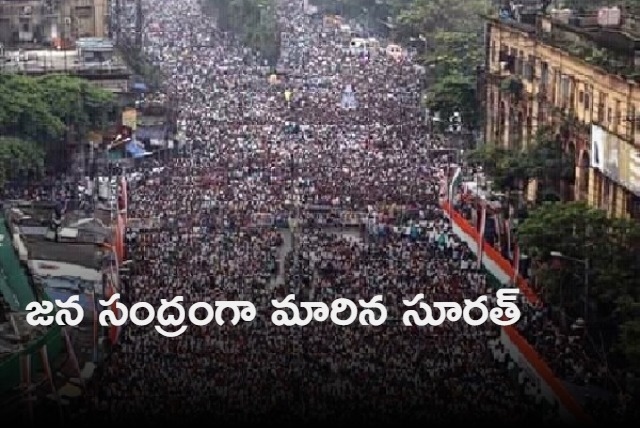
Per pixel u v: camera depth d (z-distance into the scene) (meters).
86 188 155.62
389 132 192.12
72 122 169.88
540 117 151.38
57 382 92.94
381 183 158.12
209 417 84.19
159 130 181.50
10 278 106.50
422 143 183.38
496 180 142.38
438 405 87.06
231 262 122.94
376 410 85.88
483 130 179.38
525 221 116.25
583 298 105.00
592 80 132.88
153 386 90.75
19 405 87.31
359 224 144.38
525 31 157.75
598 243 106.69
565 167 139.25
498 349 99.38
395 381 91.88
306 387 90.44
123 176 151.88
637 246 106.56
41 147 161.25
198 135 189.00
